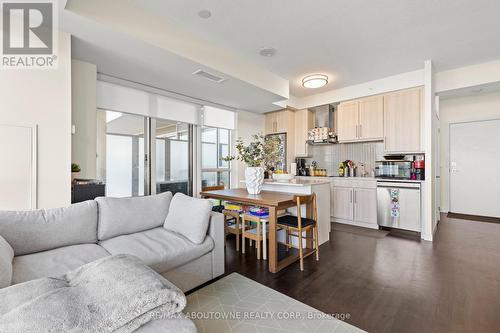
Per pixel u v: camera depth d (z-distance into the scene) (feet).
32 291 3.52
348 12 8.02
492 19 8.32
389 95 14.02
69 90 7.70
